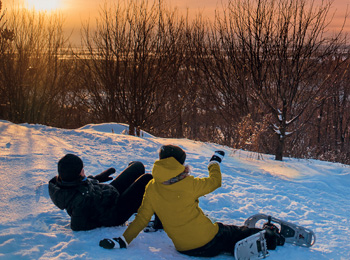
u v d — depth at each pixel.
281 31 9.88
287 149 14.00
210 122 18.25
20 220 3.70
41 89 14.61
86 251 3.15
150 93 14.20
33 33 13.99
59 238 3.36
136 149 7.23
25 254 2.98
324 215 4.82
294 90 9.81
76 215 3.42
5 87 13.59
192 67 18.05
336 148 31.30
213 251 3.24
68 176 3.28
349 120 32.53
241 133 10.07
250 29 10.98
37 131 7.66
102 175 3.92
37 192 4.33
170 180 3.13
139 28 14.07
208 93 17.47
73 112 18.62
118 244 3.20
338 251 3.66
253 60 11.08
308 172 7.26
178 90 18.03
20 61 13.63
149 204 3.24
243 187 5.77
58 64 14.93
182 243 3.22
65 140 7.25
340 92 28.95
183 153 3.21
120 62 14.19
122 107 14.04
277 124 11.37
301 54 9.79
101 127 11.27
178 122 17.55
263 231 3.31
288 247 3.61
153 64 14.31
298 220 4.58
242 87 13.72
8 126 7.80
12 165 5.23
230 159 7.89
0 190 4.34
